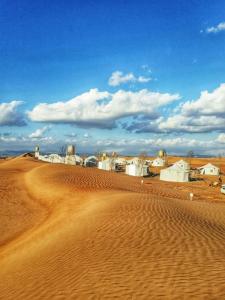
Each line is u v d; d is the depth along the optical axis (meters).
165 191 49.97
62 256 14.95
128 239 15.86
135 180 62.66
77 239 17.44
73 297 9.78
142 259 12.44
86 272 11.81
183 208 27.67
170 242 14.80
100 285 10.30
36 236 22.55
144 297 8.98
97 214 23.41
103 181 49.84
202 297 8.59
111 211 23.50
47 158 128.38
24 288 11.99
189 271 10.70
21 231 25.94
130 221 19.91
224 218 25.94
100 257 13.45
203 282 9.64
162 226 18.42
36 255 16.91
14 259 17.84
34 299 10.52
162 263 11.72
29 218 29.95
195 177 89.50
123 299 9.04
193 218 22.78
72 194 37.41
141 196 31.08
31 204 35.47
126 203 26.22
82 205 30.56
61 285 11.10
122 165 116.25
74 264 13.23
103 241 16.06
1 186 44.53
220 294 8.72
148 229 17.66
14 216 30.42
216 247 14.00
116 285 10.09
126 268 11.57
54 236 20.64
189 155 144.50
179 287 9.40
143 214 21.86
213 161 172.75
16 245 21.33
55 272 12.86
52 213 30.75
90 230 18.91
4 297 11.64
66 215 27.41
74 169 64.94
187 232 17.09
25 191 42.34
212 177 91.88
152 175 91.56
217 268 10.92
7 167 79.94
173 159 182.88
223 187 55.28
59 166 67.81
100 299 9.26
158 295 8.98
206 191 57.94
